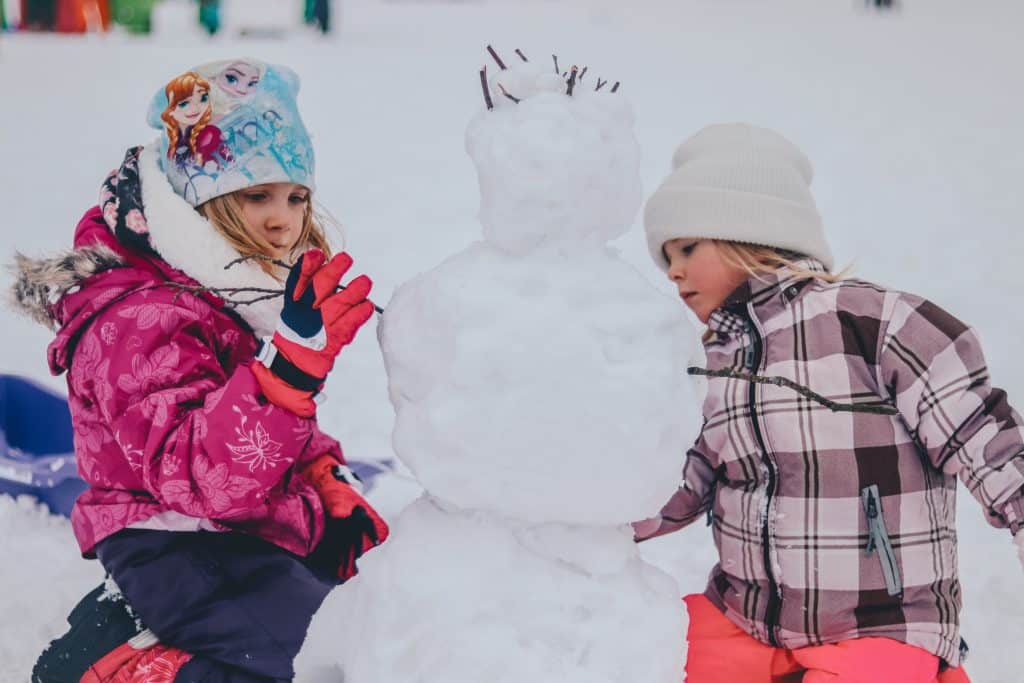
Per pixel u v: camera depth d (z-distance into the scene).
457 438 1.37
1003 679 2.35
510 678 1.38
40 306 1.97
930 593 1.89
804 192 2.06
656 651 1.44
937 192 7.77
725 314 2.02
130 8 17.12
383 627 1.44
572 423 1.35
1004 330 4.74
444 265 1.49
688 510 2.09
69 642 1.96
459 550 1.44
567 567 1.45
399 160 8.81
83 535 1.99
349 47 16.06
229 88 1.98
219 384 1.84
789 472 1.89
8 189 7.23
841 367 1.88
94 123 9.93
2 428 3.28
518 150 1.41
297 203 2.12
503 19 21.12
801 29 18.52
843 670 1.83
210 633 1.89
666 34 17.81
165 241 1.91
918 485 1.89
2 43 15.57
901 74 13.19
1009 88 12.11
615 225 1.49
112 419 1.82
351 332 1.64
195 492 1.73
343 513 2.17
